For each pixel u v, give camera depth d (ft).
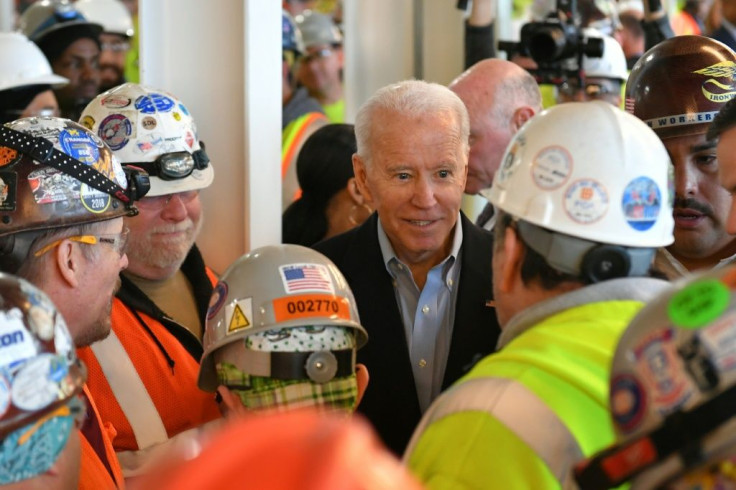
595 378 4.96
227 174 10.73
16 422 4.39
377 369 8.26
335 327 6.47
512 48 12.78
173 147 8.85
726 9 16.42
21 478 4.50
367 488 2.65
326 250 8.73
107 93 9.09
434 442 5.11
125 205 7.07
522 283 5.58
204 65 10.64
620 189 5.41
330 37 21.08
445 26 15.07
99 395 8.14
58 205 6.63
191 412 8.50
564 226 5.38
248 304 6.45
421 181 8.20
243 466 2.62
